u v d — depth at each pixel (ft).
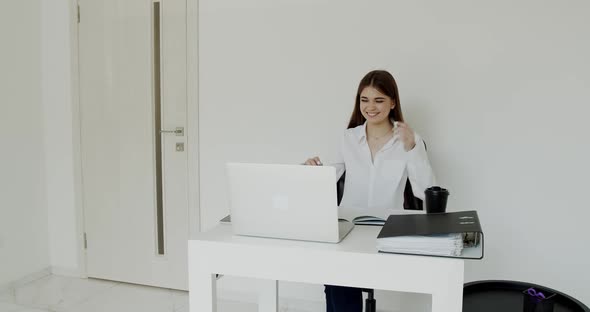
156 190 11.12
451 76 9.00
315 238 5.03
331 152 9.82
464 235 4.98
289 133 10.04
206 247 5.15
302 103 9.90
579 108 8.47
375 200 8.09
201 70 10.47
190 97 10.58
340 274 4.80
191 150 10.69
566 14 8.39
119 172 11.28
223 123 10.44
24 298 10.60
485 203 9.07
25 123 11.38
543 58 8.55
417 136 7.94
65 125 11.64
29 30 11.38
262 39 10.01
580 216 8.64
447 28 8.95
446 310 4.58
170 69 10.67
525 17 8.57
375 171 8.08
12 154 11.12
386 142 8.13
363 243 5.04
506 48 8.70
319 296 10.07
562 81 8.50
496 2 8.68
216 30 10.28
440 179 9.23
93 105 11.34
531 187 8.82
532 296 5.08
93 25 11.15
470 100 8.96
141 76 10.89
